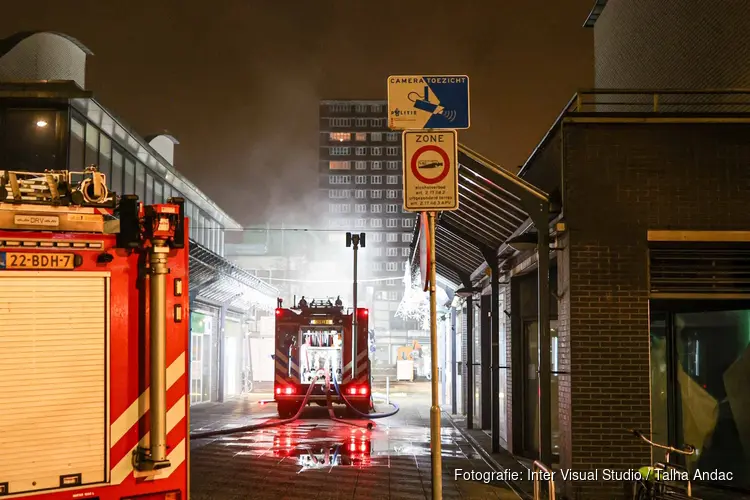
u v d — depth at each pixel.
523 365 15.54
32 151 19.80
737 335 11.73
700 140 11.00
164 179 28.86
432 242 7.99
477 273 19.55
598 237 10.86
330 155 147.12
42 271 4.96
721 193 10.93
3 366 4.78
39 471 4.82
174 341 5.33
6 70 22.22
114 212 5.34
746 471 11.51
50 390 4.90
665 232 10.83
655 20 15.49
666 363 12.69
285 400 23.58
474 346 22.67
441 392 34.00
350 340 23.98
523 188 10.78
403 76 8.29
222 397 31.61
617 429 10.54
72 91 19.92
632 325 10.73
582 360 10.66
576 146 10.98
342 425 21.44
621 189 10.93
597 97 19.06
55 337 4.96
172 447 5.27
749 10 12.07
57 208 5.03
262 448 16.31
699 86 13.72
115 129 22.80
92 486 4.98
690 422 12.32
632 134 11.02
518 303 15.77
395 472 13.17
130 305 5.21
